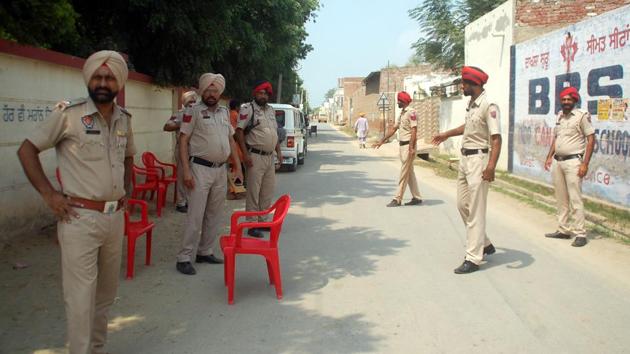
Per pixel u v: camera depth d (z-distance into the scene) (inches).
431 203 417.7
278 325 179.6
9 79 269.1
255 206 307.7
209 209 248.2
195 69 520.1
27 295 202.5
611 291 212.1
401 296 207.2
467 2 919.0
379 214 371.6
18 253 253.0
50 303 195.5
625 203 359.9
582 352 159.0
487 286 218.7
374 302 200.8
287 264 250.8
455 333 172.7
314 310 192.9
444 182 553.9
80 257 132.2
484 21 656.4
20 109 278.8
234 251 200.4
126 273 233.6
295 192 477.7
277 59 808.3
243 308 194.9
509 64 576.1
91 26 466.9
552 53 471.2
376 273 236.7
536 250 274.8
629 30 353.1
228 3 532.7
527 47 527.5
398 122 403.9
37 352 157.6
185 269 234.2
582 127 282.7
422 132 1114.7
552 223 340.5
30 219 287.3
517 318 184.9
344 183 539.5
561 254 267.1
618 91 366.6
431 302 200.7
